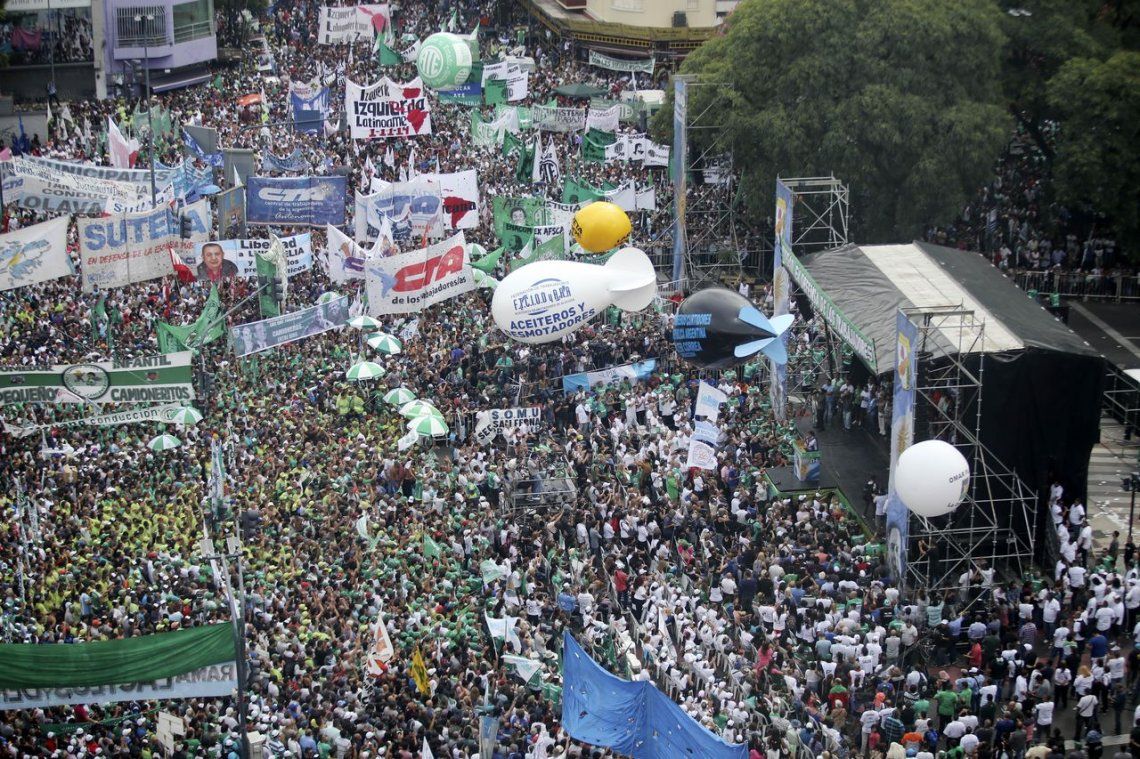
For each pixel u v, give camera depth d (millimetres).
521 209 66000
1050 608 39562
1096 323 64500
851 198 68125
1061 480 43500
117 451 48656
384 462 47781
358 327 57312
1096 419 43156
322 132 85500
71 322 58938
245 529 42344
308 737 32812
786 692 36375
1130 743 34500
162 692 30125
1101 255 68500
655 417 52531
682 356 48094
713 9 110375
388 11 103688
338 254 61344
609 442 51688
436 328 59344
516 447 49938
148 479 46375
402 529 43656
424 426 49188
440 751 32562
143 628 36625
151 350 56188
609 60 100812
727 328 46625
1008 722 34969
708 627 38688
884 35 67000
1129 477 45094
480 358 57531
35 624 37219
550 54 105938
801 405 55719
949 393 43469
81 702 29750
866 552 43781
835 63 66875
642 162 80938
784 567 42281
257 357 55781
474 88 89562
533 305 53625
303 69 98000
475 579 41938
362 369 52875
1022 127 78188
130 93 95938
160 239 61250
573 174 78188
